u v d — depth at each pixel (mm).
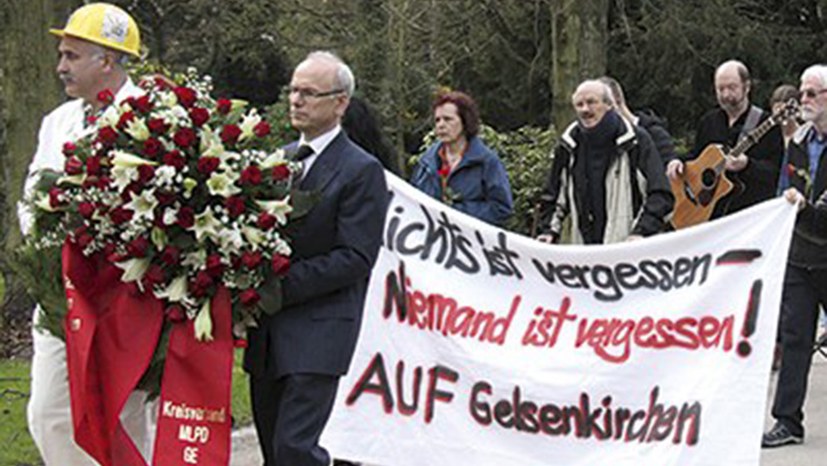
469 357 7328
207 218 5363
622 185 8719
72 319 5520
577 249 7434
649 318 7379
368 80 23625
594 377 7332
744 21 25906
